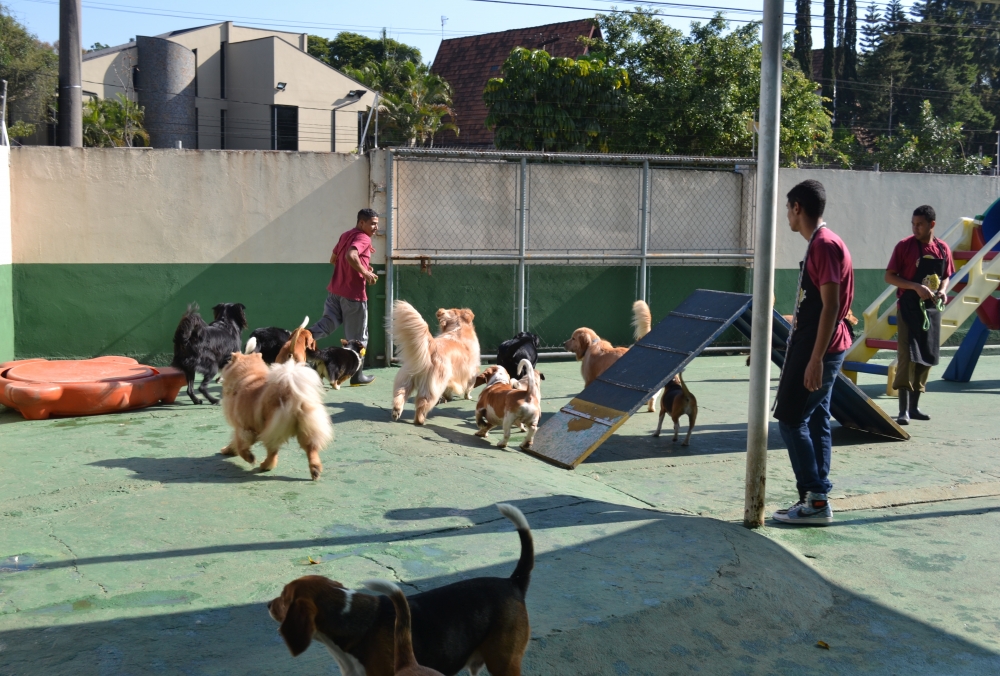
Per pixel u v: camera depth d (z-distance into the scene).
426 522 4.67
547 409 8.12
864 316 9.57
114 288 9.39
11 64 23.92
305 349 7.45
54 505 4.80
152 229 9.42
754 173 11.55
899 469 6.34
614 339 11.22
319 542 4.33
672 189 11.30
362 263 8.72
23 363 7.96
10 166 8.96
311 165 9.75
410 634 2.48
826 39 49.50
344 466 5.77
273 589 3.73
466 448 6.48
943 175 12.13
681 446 6.97
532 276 10.76
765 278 4.79
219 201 9.56
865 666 3.46
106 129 27.33
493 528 4.60
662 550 4.29
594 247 11.05
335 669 3.04
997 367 11.02
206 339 7.87
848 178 11.75
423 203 10.24
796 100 22.66
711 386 9.52
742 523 5.05
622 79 20.58
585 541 4.40
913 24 53.62
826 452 5.14
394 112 33.22
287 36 36.38
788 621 3.77
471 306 10.52
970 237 10.33
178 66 30.98
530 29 33.81
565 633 3.35
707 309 7.16
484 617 2.83
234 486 5.24
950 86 49.88
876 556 4.62
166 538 4.34
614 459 6.54
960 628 3.81
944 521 5.21
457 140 33.31
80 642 3.19
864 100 49.19
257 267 9.73
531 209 10.72
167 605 3.55
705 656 3.42
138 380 7.50
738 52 21.17
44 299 9.22
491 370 7.12
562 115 20.05
